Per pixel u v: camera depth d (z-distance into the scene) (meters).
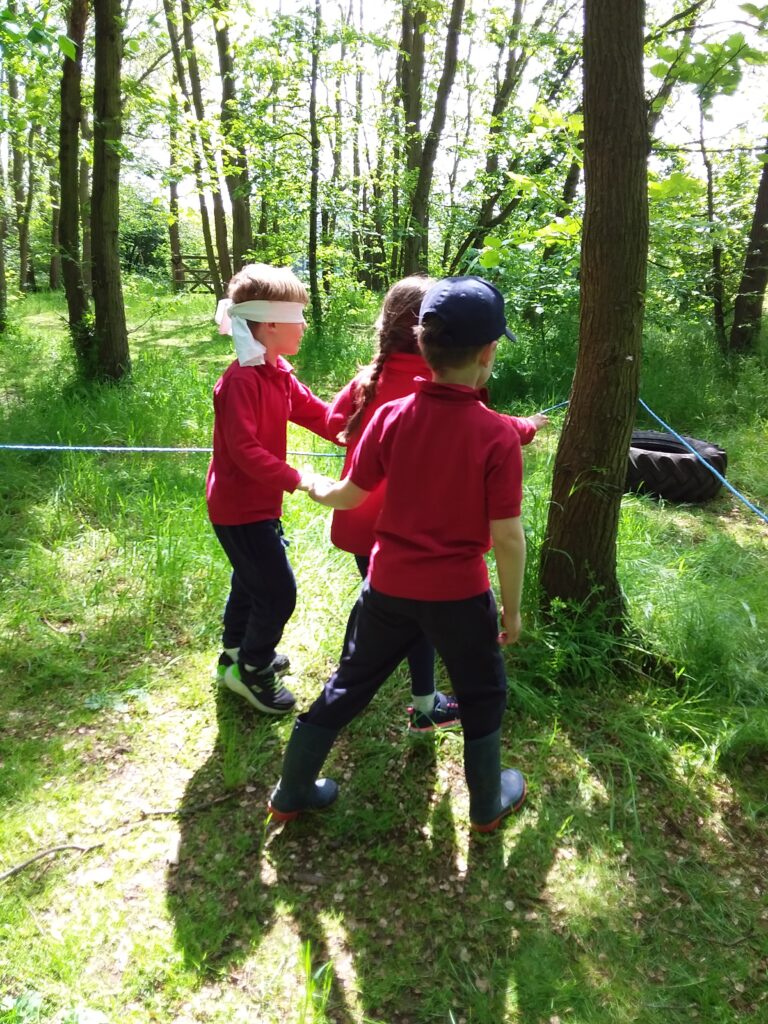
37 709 2.78
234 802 2.35
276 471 2.27
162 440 5.88
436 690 2.81
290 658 3.10
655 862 2.13
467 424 1.80
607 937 1.90
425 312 1.81
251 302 2.36
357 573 3.66
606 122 2.46
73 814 2.29
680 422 6.60
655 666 2.90
